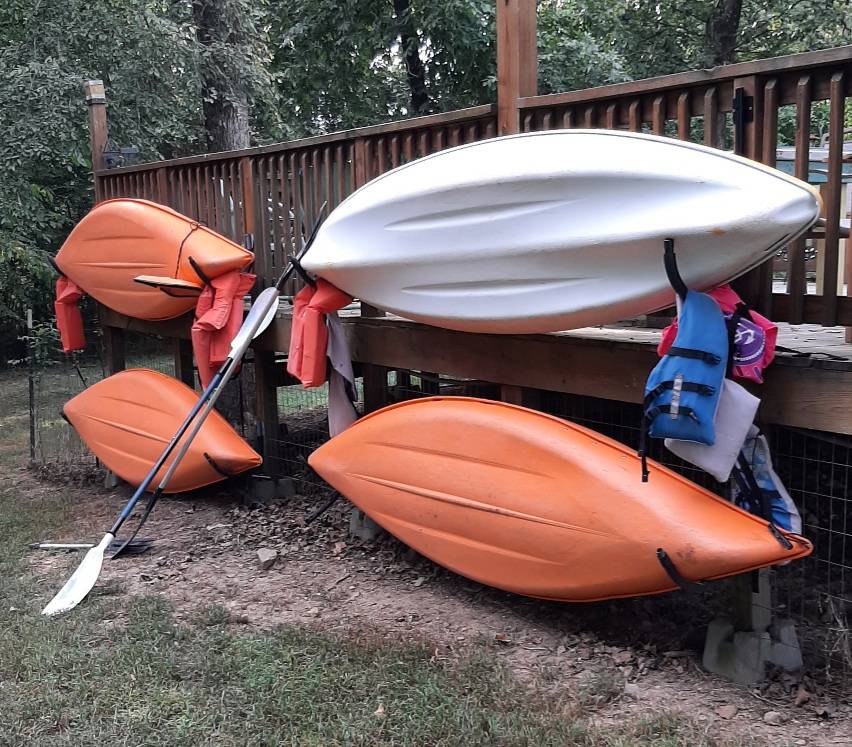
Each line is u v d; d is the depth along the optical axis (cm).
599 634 347
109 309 685
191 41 1171
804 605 362
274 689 306
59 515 557
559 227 320
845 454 396
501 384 399
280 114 1470
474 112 395
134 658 335
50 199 1234
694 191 287
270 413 554
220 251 518
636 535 305
